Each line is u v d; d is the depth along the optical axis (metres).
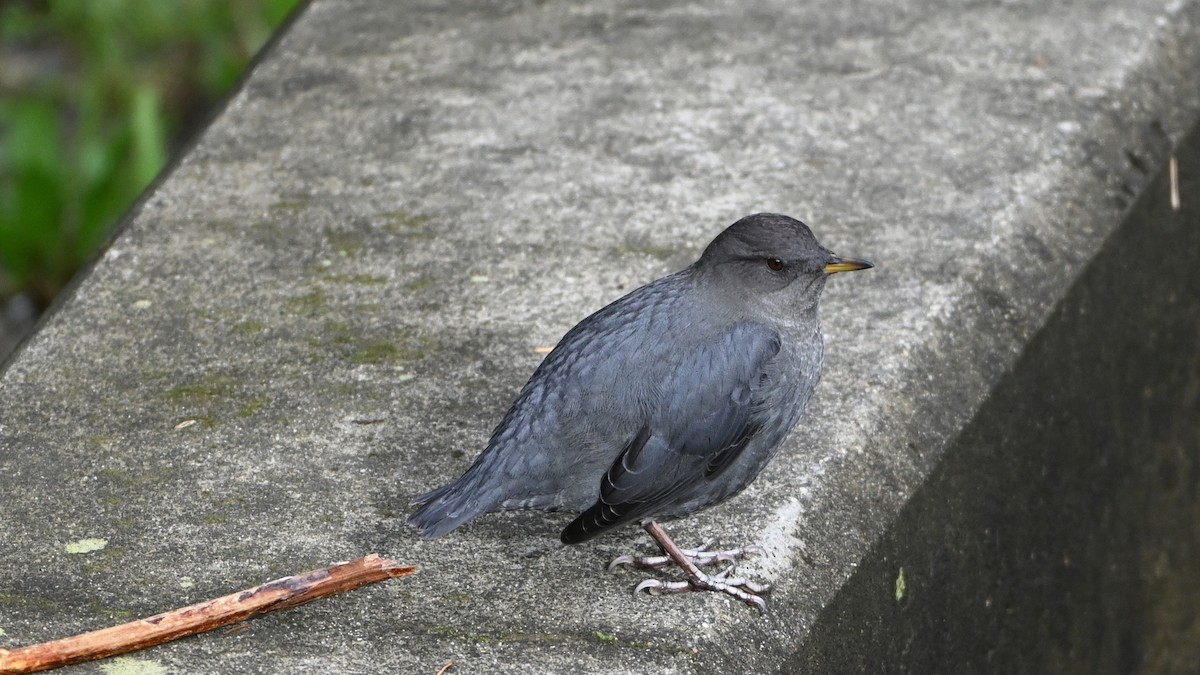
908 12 13.81
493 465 7.44
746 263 7.84
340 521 8.00
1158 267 11.91
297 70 13.29
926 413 9.04
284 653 7.00
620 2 14.33
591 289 10.12
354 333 9.75
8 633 7.11
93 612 7.29
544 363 7.80
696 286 7.90
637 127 12.13
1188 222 12.40
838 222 10.77
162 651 6.98
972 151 11.60
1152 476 11.83
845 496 8.27
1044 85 12.43
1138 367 11.55
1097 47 12.95
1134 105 12.28
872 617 8.23
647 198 11.16
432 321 9.85
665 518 7.70
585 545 7.85
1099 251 10.88
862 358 9.30
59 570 7.60
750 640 7.30
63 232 16.86
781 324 7.87
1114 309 11.16
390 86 12.95
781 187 11.24
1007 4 13.82
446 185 11.45
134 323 9.94
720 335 7.66
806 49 13.23
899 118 12.10
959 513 9.15
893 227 10.69
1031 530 10.09
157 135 16.58
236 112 12.67
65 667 6.84
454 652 7.02
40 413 9.02
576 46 13.51
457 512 7.27
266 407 9.02
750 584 7.49
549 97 12.66
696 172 11.48
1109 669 11.37
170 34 19.80
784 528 7.93
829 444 8.56
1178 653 12.44
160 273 10.51
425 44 13.66
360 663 6.94
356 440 8.69
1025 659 10.16
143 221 11.16
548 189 11.34
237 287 10.31
